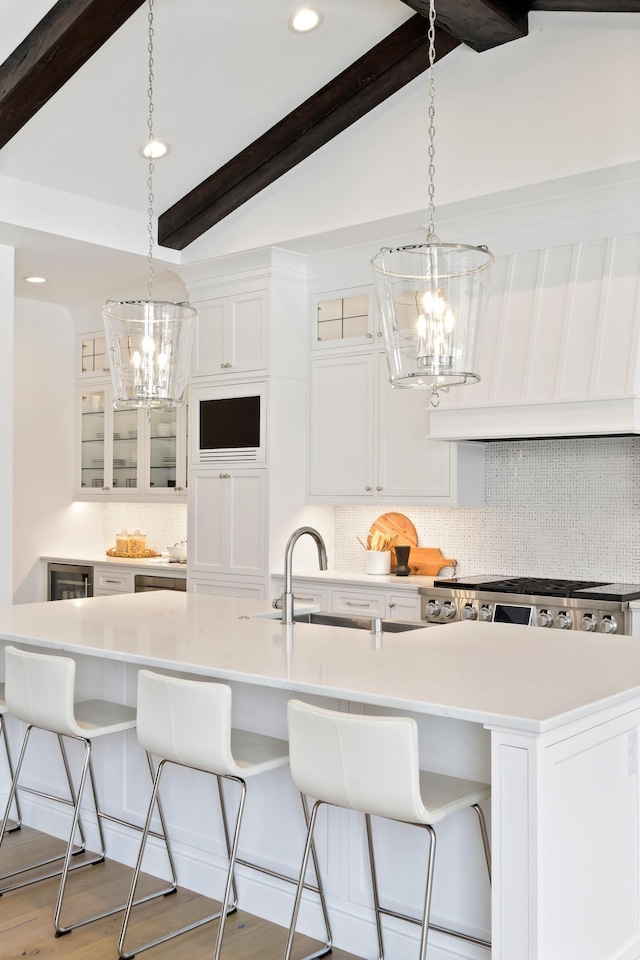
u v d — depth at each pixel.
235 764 2.62
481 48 4.40
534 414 4.48
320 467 5.66
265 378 5.52
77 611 3.91
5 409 5.28
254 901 3.11
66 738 3.80
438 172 4.59
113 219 5.31
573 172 4.13
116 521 7.62
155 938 2.92
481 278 2.35
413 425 5.22
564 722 2.10
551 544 5.07
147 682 2.77
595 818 2.35
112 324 2.83
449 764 2.65
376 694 2.31
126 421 6.96
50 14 3.89
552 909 2.14
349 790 2.28
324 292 5.64
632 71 3.98
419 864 2.68
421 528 5.64
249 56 4.36
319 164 5.08
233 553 5.73
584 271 4.41
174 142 4.88
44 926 3.01
